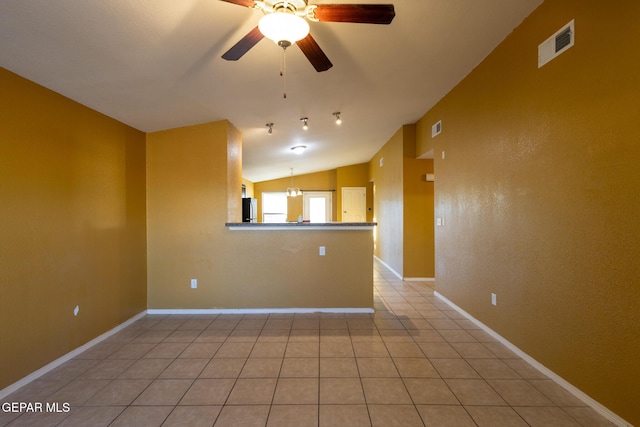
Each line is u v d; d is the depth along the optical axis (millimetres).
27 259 2197
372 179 8109
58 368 2396
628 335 1625
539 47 2203
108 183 3041
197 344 2818
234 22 1895
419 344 2777
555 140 2086
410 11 2090
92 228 2826
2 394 2021
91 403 1958
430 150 4492
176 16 1788
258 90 2967
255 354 2615
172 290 3678
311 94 3258
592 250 1822
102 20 1720
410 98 3852
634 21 1563
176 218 3662
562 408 1861
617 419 1688
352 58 2631
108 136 3053
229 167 3703
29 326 2207
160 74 2408
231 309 3666
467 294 3404
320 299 3680
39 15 1614
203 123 3639
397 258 5652
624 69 1615
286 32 1552
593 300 1822
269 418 1809
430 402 1945
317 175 9422
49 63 2051
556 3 2043
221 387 2131
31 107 2240
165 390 2098
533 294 2336
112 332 3062
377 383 2164
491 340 2840
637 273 1576
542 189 2217
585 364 1887
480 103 3023
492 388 2084
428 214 5270
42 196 2320
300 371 2336
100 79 2346
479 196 3094
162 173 3662
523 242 2436
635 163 1574
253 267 3664
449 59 2889
